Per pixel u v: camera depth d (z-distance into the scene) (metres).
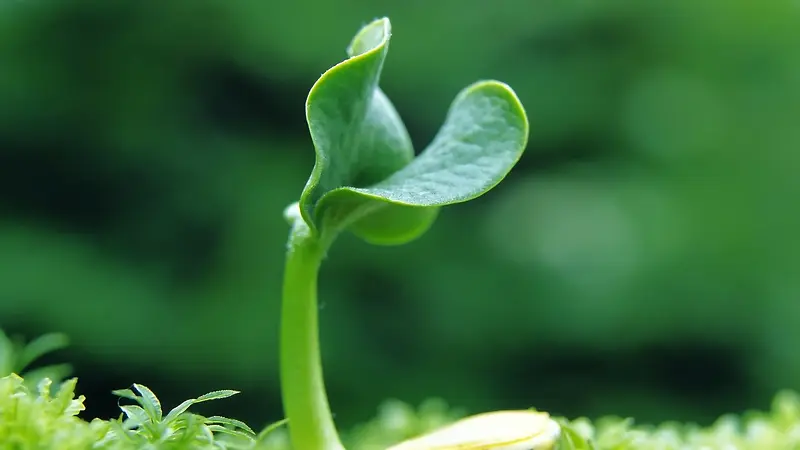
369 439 0.30
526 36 0.98
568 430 0.25
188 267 0.93
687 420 0.92
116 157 0.94
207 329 0.89
